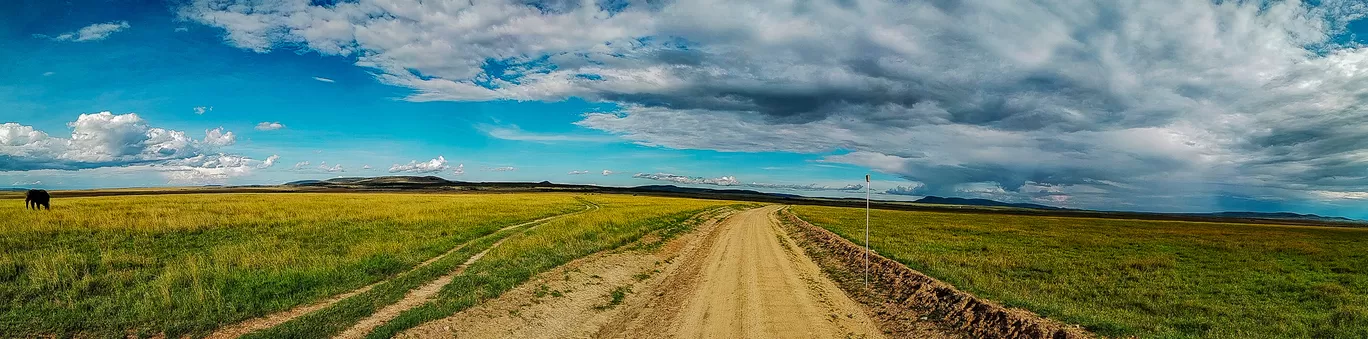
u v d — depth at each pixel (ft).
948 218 236.02
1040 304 40.88
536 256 63.57
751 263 70.08
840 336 35.88
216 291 40.68
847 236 108.78
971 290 46.34
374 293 42.93
